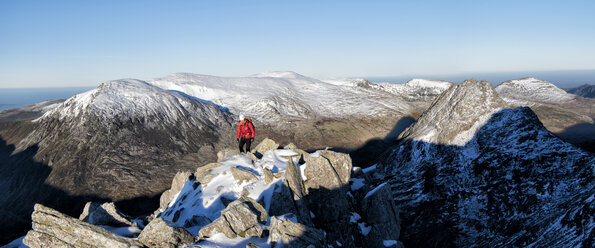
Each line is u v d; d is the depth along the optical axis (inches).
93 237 441.1
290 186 630.5
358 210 719.7
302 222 593.6
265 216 552.1
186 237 462.9
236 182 690.2
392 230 700.7
